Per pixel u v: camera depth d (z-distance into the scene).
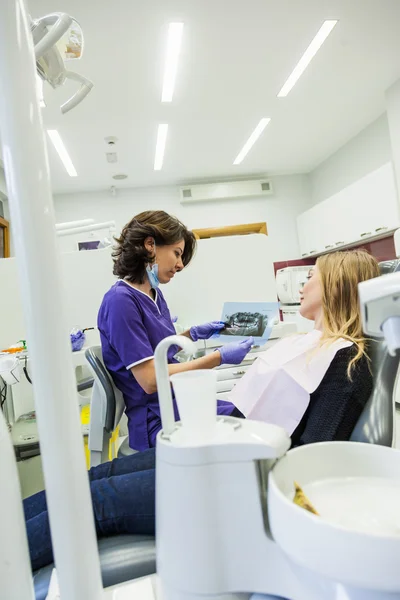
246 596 0.44
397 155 3.53
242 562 0.42
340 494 0.45
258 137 4.18
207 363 1.21
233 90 3.21
